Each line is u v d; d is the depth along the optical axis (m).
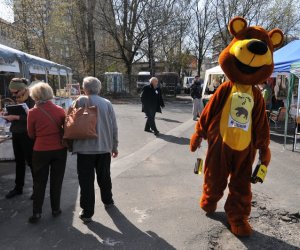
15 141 5.14
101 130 4.30
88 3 30.91
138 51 32.50
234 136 4.07
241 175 4.21
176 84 36.44
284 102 14.81
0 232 4.16
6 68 8.78
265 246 3.89
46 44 30.89
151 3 30.42
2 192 5.50
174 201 5.17
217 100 4.27
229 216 4.22
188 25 36.50
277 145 9.61
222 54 4.26
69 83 17.25
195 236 4.08
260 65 3.98
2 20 30.12
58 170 4.46
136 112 18.28
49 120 4.28
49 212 4.72
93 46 29.94
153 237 4.05
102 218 4.55
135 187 5.79
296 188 5.88
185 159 7.79
